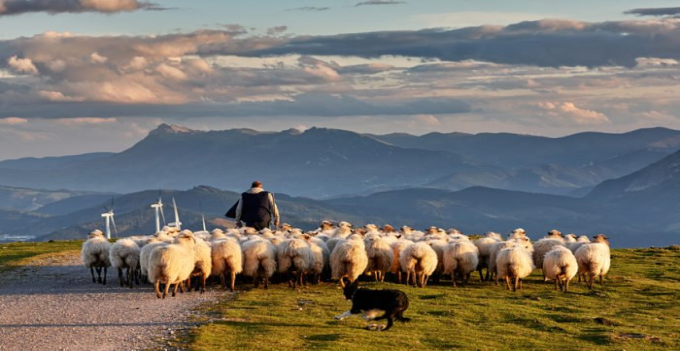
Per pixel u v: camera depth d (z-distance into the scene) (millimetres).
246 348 19562
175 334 21406
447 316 25906
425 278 34375
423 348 20672
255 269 31453
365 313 23234
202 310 25438
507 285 33000
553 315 26859
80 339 20953
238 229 41469
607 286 34594
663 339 23281
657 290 33500
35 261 45344
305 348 19734
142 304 27094
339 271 31781
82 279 36312
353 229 42062
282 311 25328
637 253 50500
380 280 34406
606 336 23328
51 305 27453
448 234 42781
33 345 20266
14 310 26484
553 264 32281
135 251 32938
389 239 36031
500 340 22344
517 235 40562
